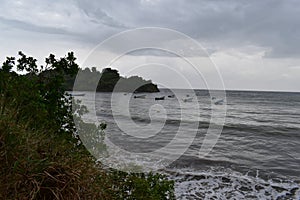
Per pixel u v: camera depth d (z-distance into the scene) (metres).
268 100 69.00
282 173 9.49
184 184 7.68
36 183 2.29
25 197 2.25
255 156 12.05
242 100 67.31
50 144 2.86
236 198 6.95
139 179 3.17
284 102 62.22
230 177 8.55
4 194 2.22
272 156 12.23
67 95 4.12
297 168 10.21
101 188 2.72
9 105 3.13
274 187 7.89
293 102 62.34
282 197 7.16
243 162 10.80
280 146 14.76
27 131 2.85
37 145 2.71
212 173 8.88
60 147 2.89
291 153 12.96
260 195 7.23
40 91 3.96
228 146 14.00
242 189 7.60
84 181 2.56
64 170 2.56
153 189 3.15
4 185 2.25
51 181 2.46
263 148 14.16
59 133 3.67
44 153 2.66
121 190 3.16
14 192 2.28
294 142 16.00
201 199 6.74
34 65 4.16
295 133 19.23
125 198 3.20
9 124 2.67
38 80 4.12
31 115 3.25
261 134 18.73
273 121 26.75
